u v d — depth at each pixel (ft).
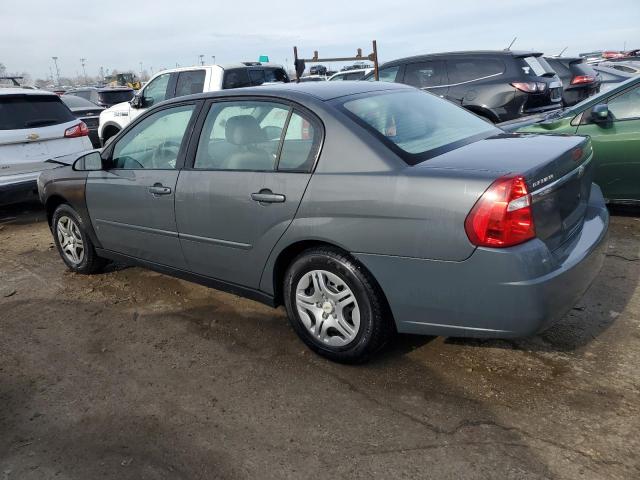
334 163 9.53
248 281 11.21
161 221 12.48
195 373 10.29
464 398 8.95
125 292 14.46
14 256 18.33
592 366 9.59
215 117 11.60
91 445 8.42
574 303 8.84
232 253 11.22
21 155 23.06
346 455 7.87
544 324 8.22
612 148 16.88
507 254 7.91
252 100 11.05
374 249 9.00
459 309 8.51
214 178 11.18
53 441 8.56
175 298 13.85
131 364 10.77
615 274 13.39
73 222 15.39
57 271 16.48
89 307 13.61
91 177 14.23
